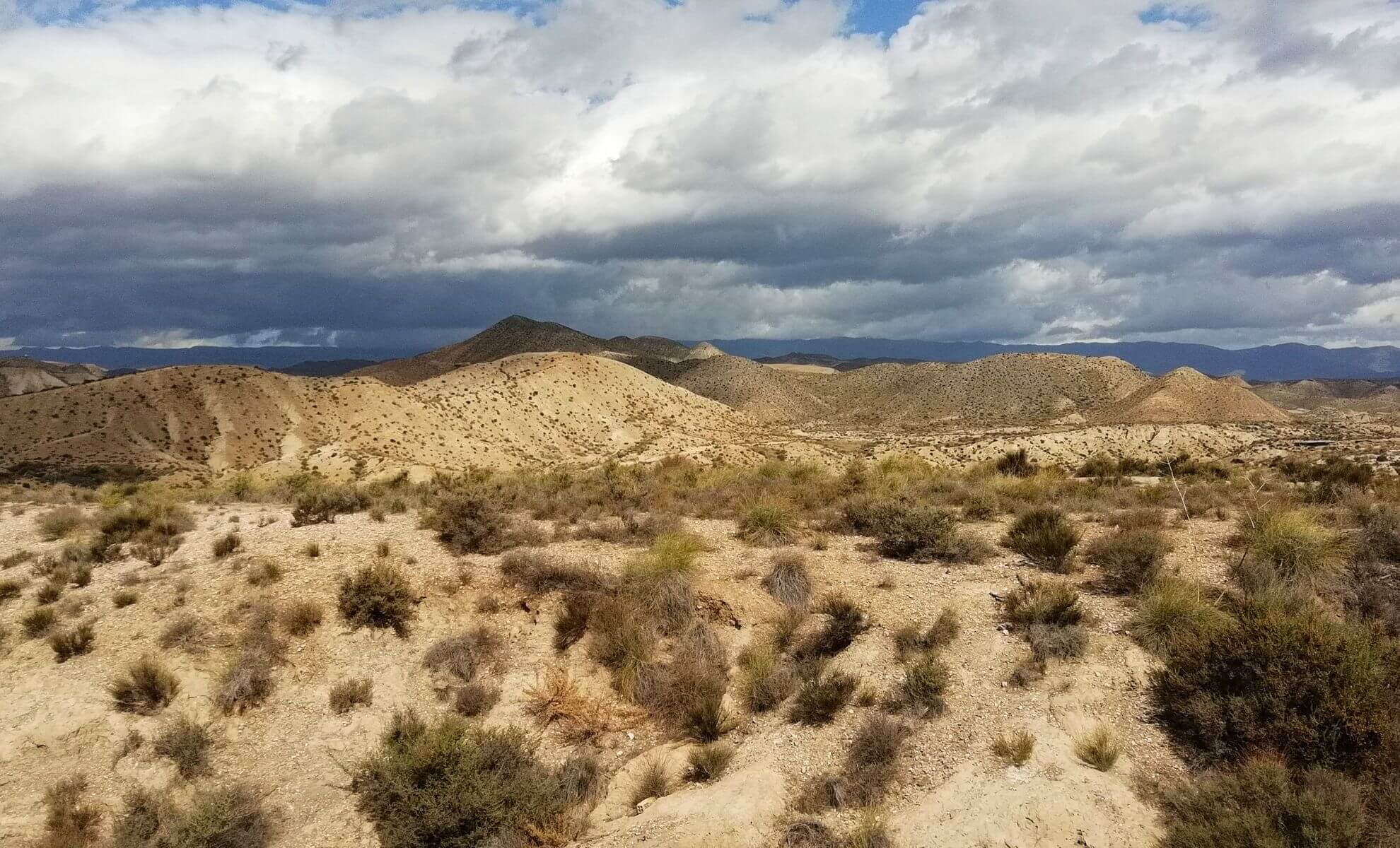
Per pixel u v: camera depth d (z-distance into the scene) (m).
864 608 12.12
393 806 9.10
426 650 12.16
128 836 8.66
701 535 16.45
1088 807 7.54
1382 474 23.50
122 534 16.77
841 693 10.12
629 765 10.08
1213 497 17.94
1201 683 8.73
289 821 9.33
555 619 12.98
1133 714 8.89
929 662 10.01
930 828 7.61
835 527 16.50
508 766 9.72
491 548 15.03
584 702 11.48
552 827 8.95
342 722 10.84
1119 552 12.19
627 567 13.69
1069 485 21.12
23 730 9.95
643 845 7.98
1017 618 10.98
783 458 75.75
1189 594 10.48
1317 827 6.66
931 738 9.09
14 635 11.78
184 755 9.86
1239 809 7.08
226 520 18.64
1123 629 10.43
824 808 8.39
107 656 11.28
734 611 12.70
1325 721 7.71
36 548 16.41
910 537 14.12
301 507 18.64
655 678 11.64
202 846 8.55
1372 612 10.30
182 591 12.93
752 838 7.96
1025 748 8.43
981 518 17.14
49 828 8.98
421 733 10.24
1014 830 7.36
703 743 10.27
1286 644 8.38
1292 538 11.70
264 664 11.27
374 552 14.70
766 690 10.73
